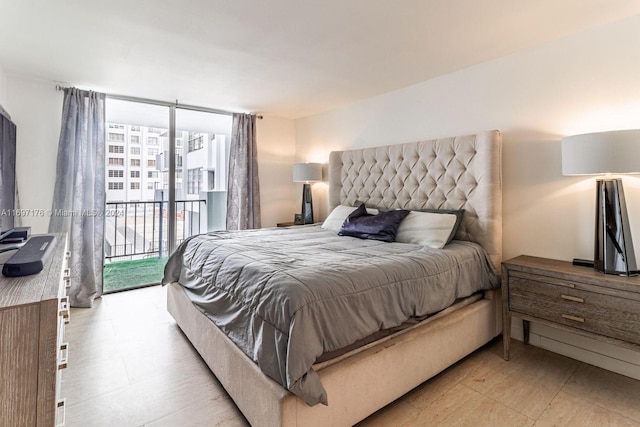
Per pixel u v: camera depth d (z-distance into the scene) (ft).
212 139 16.79
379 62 8.87
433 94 10.16
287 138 16.06
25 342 2.73
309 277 5.02
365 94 11.82
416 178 10.32
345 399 4.84
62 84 10.42
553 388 6.26
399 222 9.29
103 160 11.13
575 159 6.29
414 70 9.48
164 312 9.99
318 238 9.41
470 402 5.83
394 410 5.60
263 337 4.72
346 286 5.08
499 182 8.39
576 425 5.24
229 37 7.40
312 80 10.29
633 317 5.45
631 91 6.57
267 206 15.52
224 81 10.36
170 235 13.04
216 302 6.22
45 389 2.80
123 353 7.46
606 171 5.84
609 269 6.06
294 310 4.39
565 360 7.35
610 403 5.80
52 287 3.26
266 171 15.43
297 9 6.23
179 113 14.03
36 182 10.10
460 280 7.20
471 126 9.25
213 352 6.24
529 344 8.14
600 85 6.95
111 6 6.13
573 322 6.20
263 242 8.40
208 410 5.55
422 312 6.14
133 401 5.77
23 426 2.75
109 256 15.14
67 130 10.34
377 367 5.25
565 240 7.55
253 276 5.49
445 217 8.52
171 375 6.59
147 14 6.41
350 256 6.71
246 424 5.21
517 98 8.27
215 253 7.27
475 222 8.73
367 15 6.46
